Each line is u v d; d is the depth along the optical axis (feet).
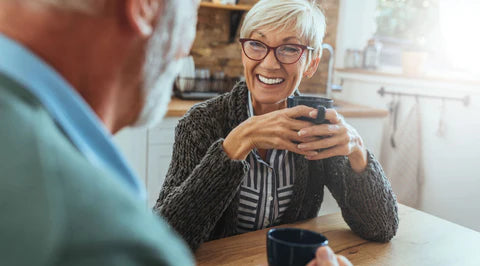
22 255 0.95
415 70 9.33
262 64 4.05
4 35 1.24
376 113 9.34
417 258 3.48
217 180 3.43
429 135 9.15
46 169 1.03
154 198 8.12
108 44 1.37
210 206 3.50
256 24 3.98
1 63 1.15
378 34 11.35
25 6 1.24
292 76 4.10
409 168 9.26
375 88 10.07
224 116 4.34
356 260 3.41
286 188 4.34
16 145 1.04
